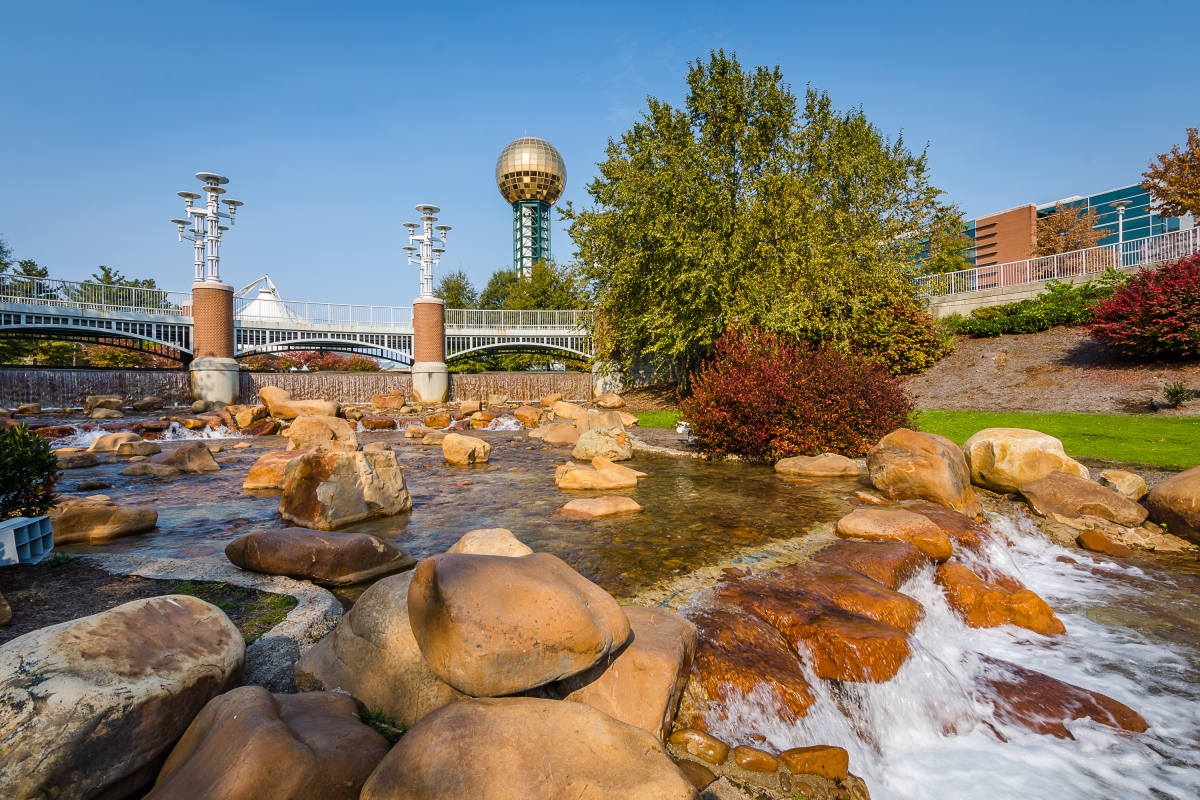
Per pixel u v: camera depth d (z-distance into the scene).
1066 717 5.18
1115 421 16.19
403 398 33.66
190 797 2.71
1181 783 4.43
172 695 3.27
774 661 4.97
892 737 4.91
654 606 5.71
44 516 6.14
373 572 6.50
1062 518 10.05
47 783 2.73
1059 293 26.78
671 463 15.34
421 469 14.79
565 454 17.80
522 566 4.10
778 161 25.00
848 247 25.94
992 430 11.83
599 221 28.56
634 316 30.23
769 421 15.24
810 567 6.90
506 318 46.69
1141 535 9.43
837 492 11.45
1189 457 12.34
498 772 2.87
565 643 3.63
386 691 3.89
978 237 85.25
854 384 15.16
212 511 9.99
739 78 25.38
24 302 30.86
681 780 3.00
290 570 6.13
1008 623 6.91
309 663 4.30
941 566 7.68
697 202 24.25
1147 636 6.66
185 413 27.77
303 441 16.86
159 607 3.77
